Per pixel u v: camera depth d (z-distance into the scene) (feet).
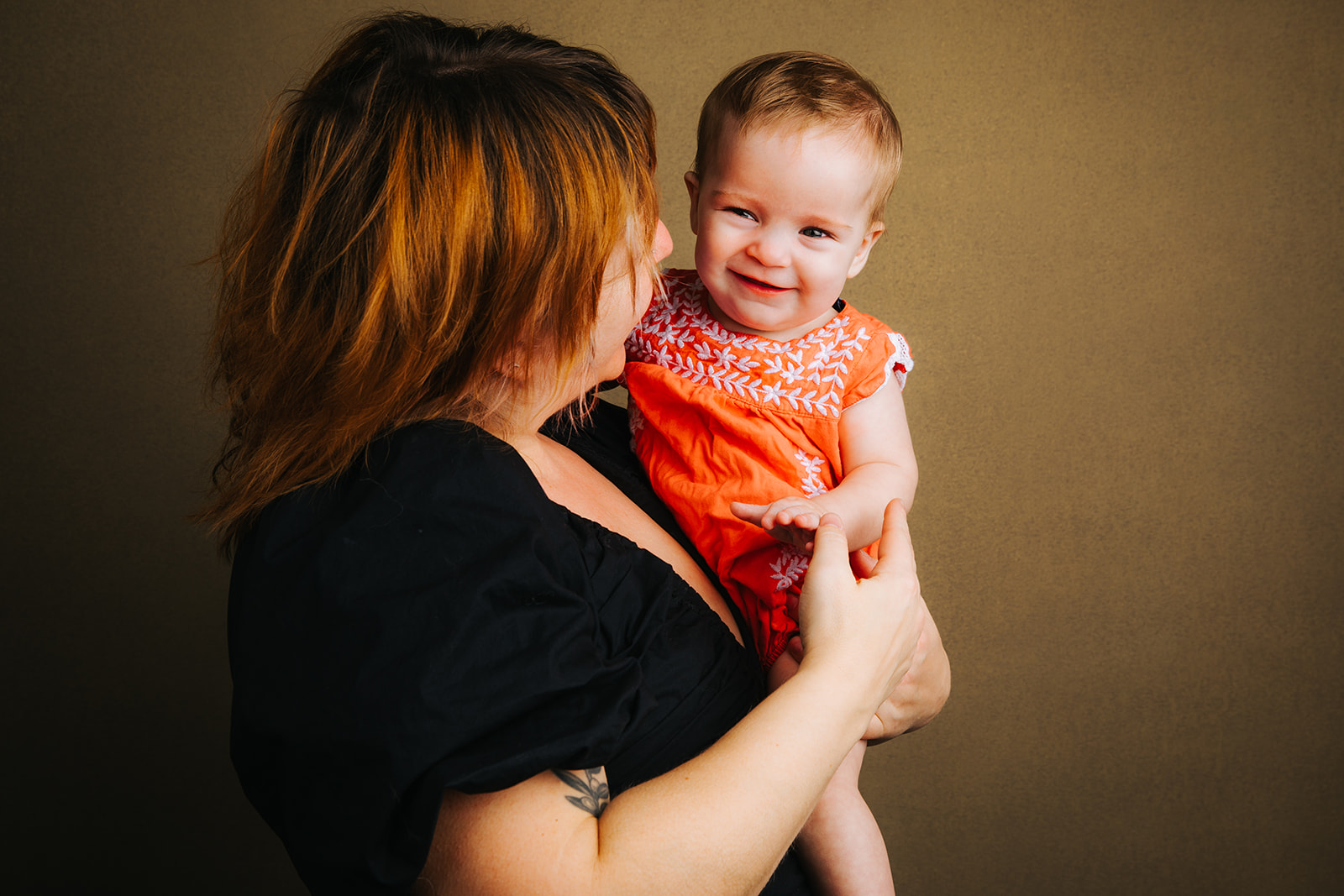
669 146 6.48
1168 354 6.62
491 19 6.22
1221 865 7.08
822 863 3.25
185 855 6.84
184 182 6.17
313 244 1.99
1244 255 6.46
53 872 6.72
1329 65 6.16
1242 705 6.96
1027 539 6.94
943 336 6.69
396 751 1.68
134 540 6.53
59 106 6.02
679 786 1.82
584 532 2.28
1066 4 6.19
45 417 6.35
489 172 1.89
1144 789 7.09
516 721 1.77
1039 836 7.18
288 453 2.11
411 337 1.95
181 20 6.00
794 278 3.05
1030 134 6.38
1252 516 6.79
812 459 3.21
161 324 6.32
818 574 2.27
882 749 7.17
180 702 6.71
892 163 3.10
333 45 6.01
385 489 1.95
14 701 6.56
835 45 6.30
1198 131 6.30
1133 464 6.80
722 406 3.17
